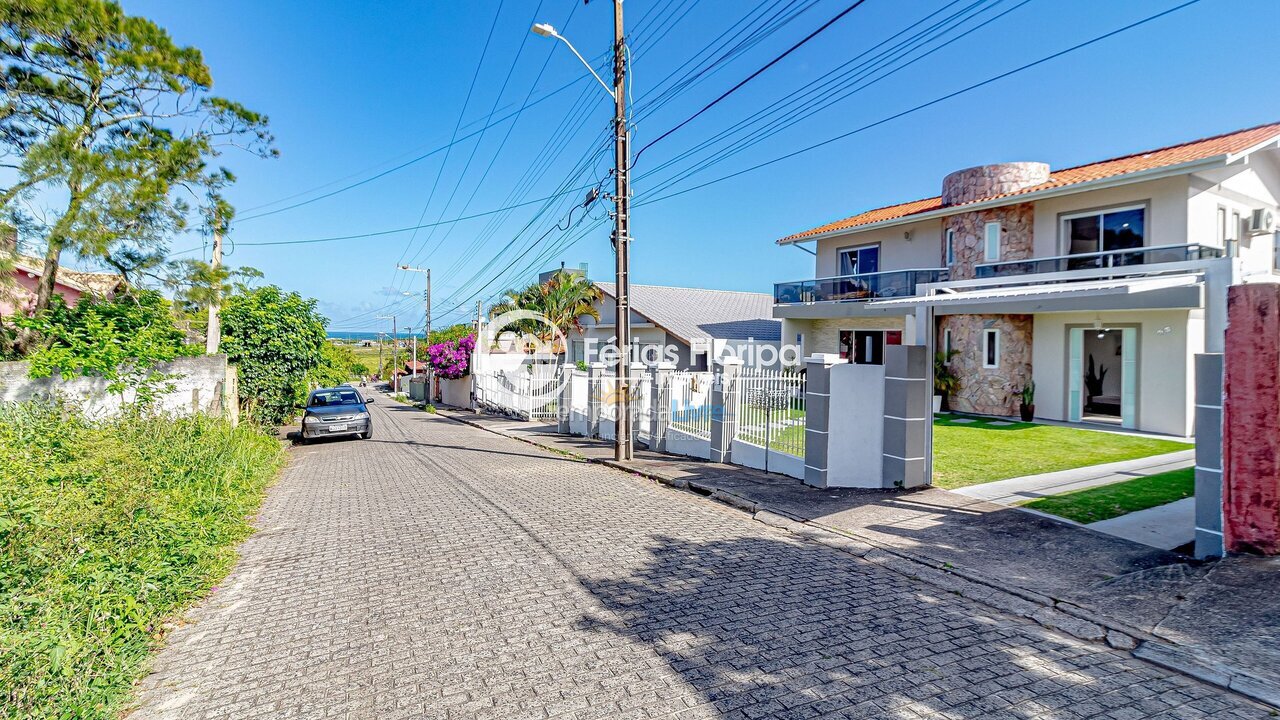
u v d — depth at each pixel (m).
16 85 9.85
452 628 4.38
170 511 5.89
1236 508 5.07
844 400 8.77
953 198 17.61
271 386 15.50
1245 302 5.00
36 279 13.88
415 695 3.49
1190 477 8.71
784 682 3.58
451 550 6.31
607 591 5.07
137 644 3.97
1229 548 5.11
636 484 10.19
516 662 3.86
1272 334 4.89
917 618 4.51
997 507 7.32
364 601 4.95
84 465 5.77
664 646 4.05
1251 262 14.59
